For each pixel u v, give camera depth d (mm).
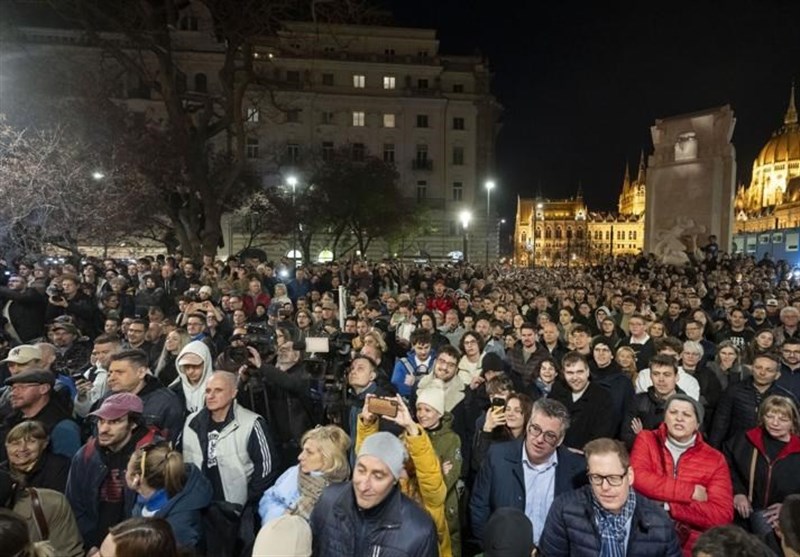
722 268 25359
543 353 7188
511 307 11289
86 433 5176
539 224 143000
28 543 2631
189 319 7277
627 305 11570
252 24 23031
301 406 5285
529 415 4562
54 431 4363
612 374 6332
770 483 4246
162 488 3527
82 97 27438
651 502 3484
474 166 63000
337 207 47406
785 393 5539
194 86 53375
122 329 8266
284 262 21891
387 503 3074
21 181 18375
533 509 4043
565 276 29656
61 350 6879
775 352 6621
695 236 33000
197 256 24438
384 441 3115
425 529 3037
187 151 23344
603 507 3354
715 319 12211
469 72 63656
